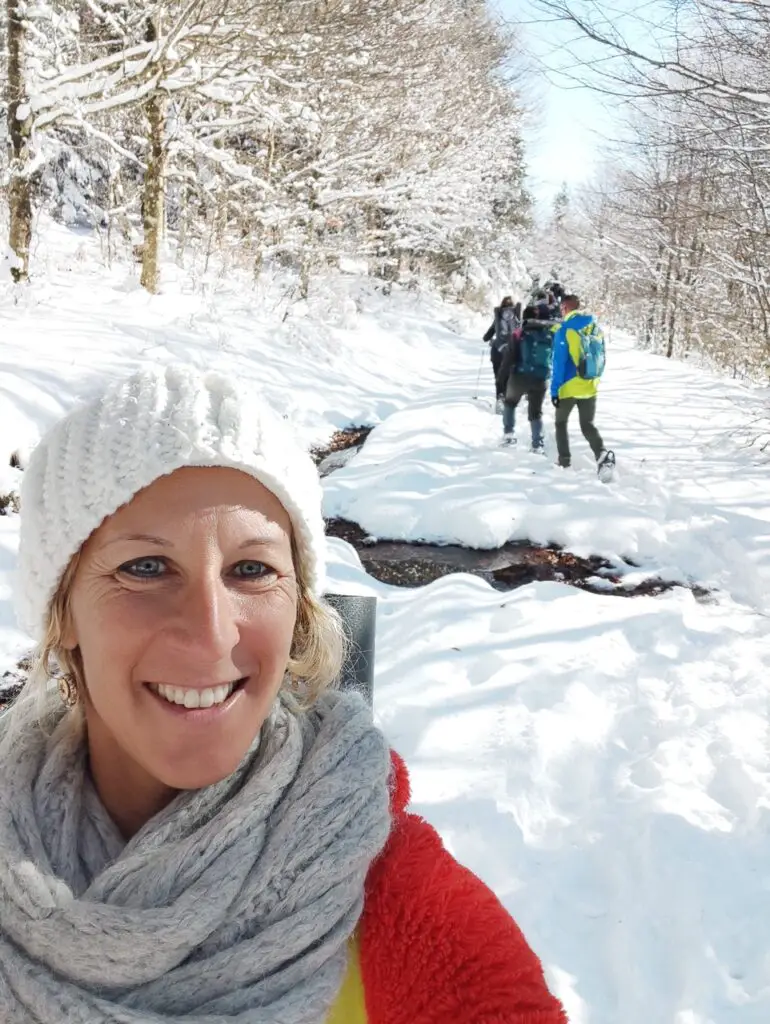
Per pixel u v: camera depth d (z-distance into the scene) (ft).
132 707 2.70
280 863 2.75
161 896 2.73
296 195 59.36
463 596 16.89
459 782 10.17
